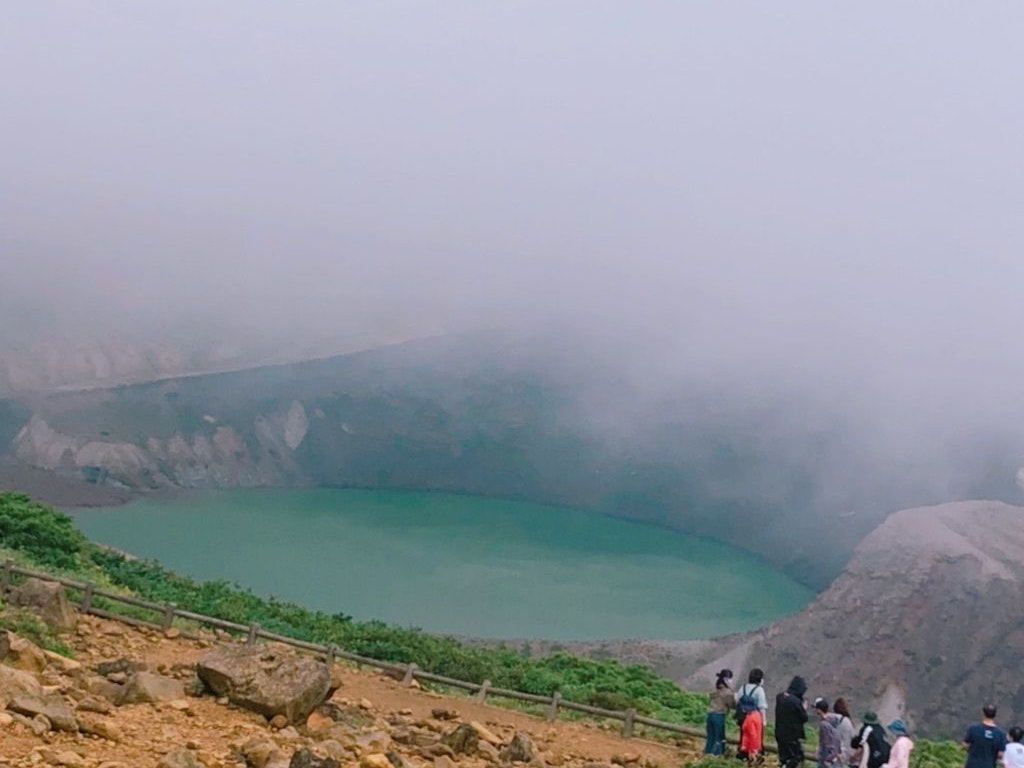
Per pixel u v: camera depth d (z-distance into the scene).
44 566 30.92
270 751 12.61
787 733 19.89
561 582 124.44
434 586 112.88
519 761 17.55
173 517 134.62
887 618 102.69
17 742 11.32
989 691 93.69
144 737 12.93
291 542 127.50
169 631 23.92
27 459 147.62
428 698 23.47
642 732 23.66
